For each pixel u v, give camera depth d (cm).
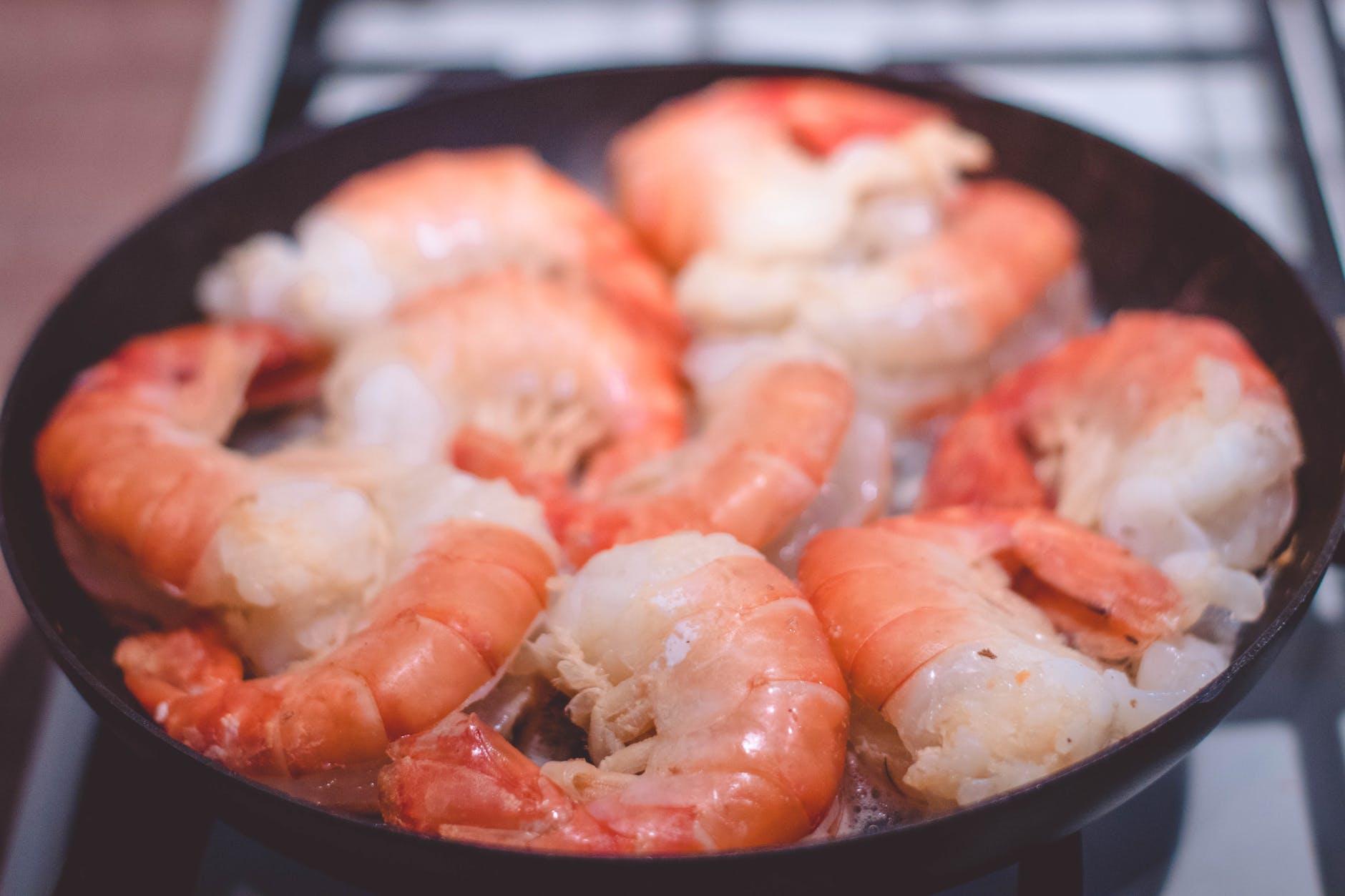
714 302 50
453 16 62
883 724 42
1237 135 56
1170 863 43
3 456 45
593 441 50
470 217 53
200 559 44
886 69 58
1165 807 44
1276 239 53
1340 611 47
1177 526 44
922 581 42
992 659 41
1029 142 52
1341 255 51
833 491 46
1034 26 60
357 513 44
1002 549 44
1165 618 43
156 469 45
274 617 44
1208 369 45
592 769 41
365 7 62
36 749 46
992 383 50
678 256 53
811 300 50
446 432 49
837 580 42
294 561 44
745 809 39
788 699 40
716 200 52
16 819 47
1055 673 41
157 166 74
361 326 51
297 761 42
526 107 54
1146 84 58
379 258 52
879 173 52
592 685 42
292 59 59
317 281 51
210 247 51
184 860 44
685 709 41
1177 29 59
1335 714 45
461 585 42
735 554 42
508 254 53
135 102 77
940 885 40
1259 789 44
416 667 41
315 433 50
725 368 49
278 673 44
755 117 53
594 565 43
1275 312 46
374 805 42
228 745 42
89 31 82
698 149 53
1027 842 39
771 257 51
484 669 42
